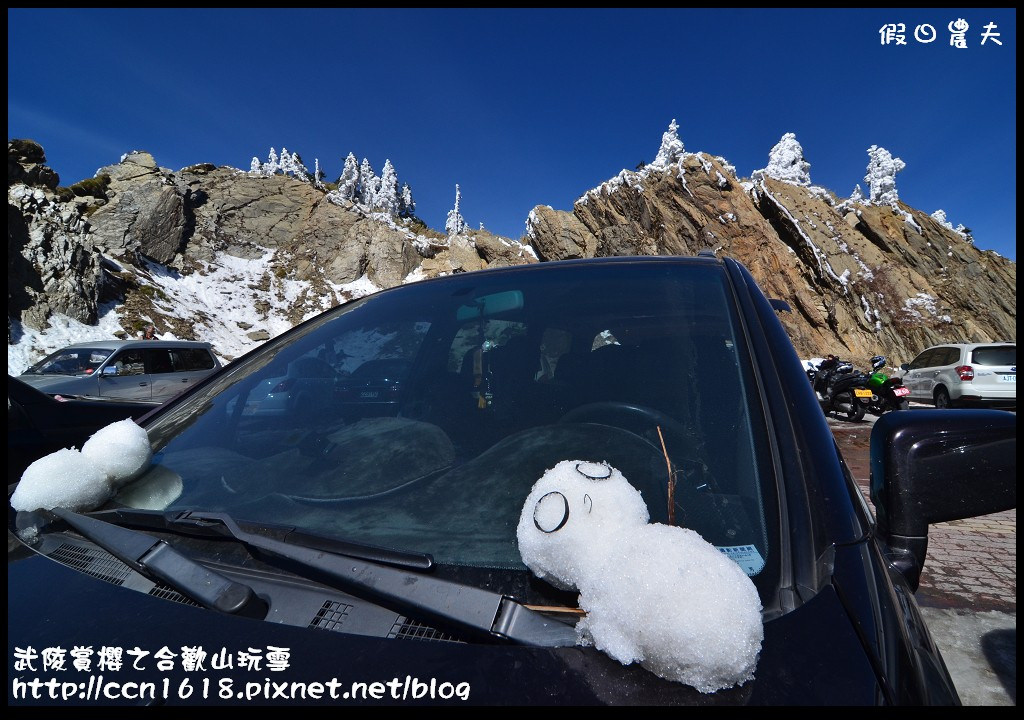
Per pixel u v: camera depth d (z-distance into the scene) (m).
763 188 35.16
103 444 1.18
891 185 42.78
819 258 32.09
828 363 10.68
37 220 19.36
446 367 1.55
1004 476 0.99
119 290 23.58
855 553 0.79
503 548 0.86
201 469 1.22
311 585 0.83
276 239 37.38
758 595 0.65
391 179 66.62
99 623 0.80
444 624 0.73
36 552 1.01
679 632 0.58
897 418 1.10
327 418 1.40
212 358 11.09
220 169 39.44
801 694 0.59
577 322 1.48
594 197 40.34
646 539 0.66
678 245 34.88
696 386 1.14
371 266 37.16
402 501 1.02
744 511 0.86
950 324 30.03
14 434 2.95
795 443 0.95
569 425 1.16
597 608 0.64
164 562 0.88
